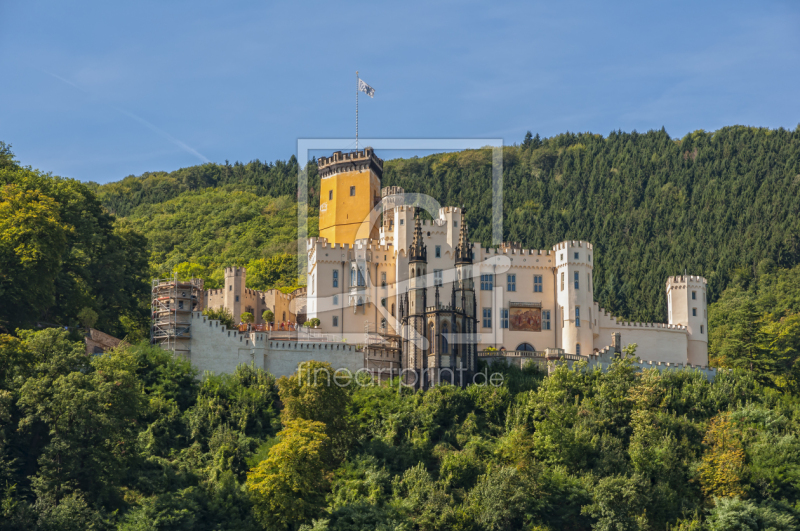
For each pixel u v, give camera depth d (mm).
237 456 107438
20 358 103062
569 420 114062
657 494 105875
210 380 121438
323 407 110062
